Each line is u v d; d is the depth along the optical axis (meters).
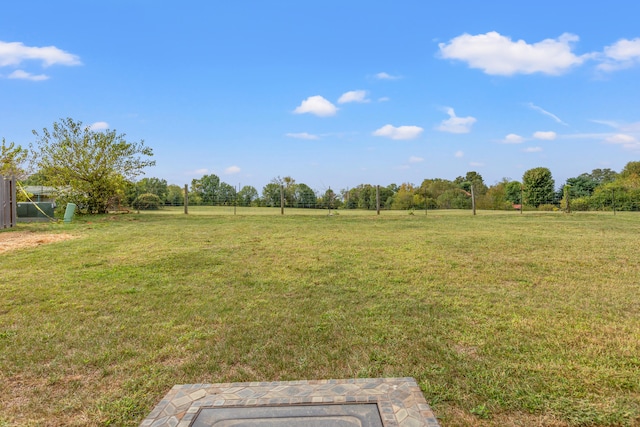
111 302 4.11
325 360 2.73
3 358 2.82
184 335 3.22
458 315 3.64
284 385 2.31
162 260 6.13
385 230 10.09
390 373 2.52
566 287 4.59
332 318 3.59
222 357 2.80
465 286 4.67
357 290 4.52
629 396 2.24
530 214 15.59
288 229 10.25
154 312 3.80
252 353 2.86
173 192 21.31
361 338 3.11
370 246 7.46
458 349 2.90
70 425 2.03
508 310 3.78
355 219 13.34
